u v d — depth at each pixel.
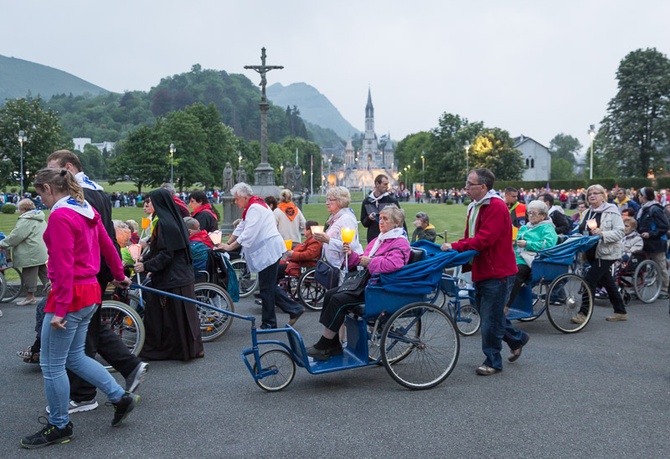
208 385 5.75
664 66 61.84
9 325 8.45
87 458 4.12
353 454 4.13
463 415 4.89
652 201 10.23
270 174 23.91
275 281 8.02
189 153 71.00
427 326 5.92
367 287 5.60
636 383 5.74
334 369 5.57
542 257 7.75
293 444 4.31
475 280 6.07
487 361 6.11
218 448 4.26
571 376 5.98
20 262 9.97
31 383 5.82
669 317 8.98
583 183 64.25
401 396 5.39
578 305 8.03
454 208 53.06
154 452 4.21
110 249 4.84
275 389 5.55
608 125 63.56
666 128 58.31
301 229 12.49
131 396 4.67
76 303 4.32
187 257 6.68
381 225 5.94
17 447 4.32
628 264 10.05
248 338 7.73
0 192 63.88
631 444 4.29
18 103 62.47
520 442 4.33
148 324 6.66
